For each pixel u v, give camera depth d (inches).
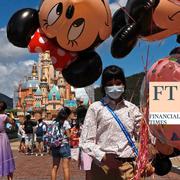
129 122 81.6
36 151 331.0
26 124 341.7
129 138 81.2
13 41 91.4
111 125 81.0
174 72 76.7
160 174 88.0
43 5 87.4
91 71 88.9
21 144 364.2
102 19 84.7
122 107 82.5
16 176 205.3
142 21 79.8
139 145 79.1
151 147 83.1
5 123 148.9
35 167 245.1
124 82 83.1
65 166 146.3
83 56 89.6
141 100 81.6
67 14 84.2
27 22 89.4
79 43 86.6
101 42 88.5
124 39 81.0
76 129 171.3
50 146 146.3
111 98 82.3
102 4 83.9
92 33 85.6
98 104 82.5
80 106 148.8
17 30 89.7
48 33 88.3
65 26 85.2
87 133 82.0
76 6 83.0
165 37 82.7
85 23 84.5
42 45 90.3
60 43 88.0
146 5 77.9
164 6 77.8
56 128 145.6
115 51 82.8
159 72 77.9
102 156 80.0
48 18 86.7
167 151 84.0
